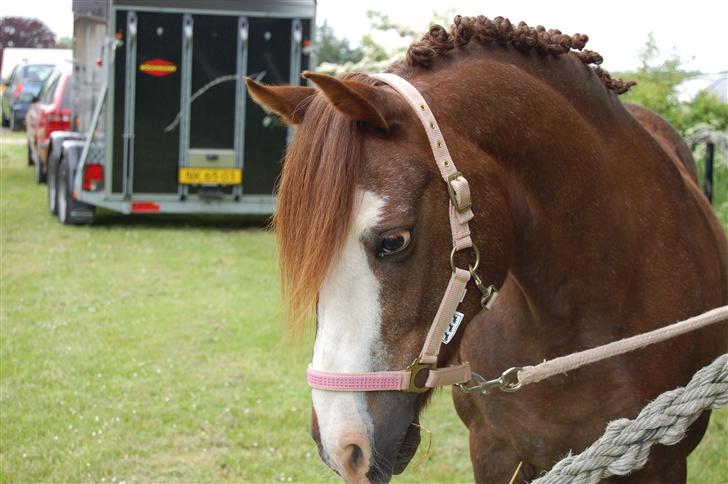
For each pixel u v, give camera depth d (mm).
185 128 9617
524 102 2143
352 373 1810
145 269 8234
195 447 4527
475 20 2234
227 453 4469
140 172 9602
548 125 2178
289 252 1790
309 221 1771
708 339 2475
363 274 1802
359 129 1845
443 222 1872
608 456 1969
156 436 4637
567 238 2236
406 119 1910
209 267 8383
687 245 2445
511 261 2078
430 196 1863
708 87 6574
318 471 4273
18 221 10711
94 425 4723
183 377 5473
